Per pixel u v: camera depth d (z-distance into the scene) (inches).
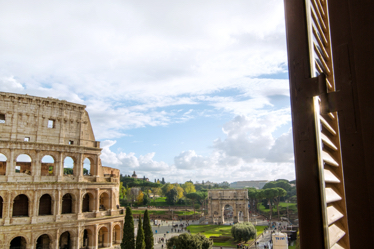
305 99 215.9
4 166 3068.4
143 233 2994.6
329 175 235.5
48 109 3253.0
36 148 3065.9
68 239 3403.1
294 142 219.5
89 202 3467.0
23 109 3090.6
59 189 3115.2
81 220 3166.8
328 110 206.8
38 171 3065.9
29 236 2854.3
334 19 217.8
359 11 198.5
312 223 197.9
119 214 3624.5
